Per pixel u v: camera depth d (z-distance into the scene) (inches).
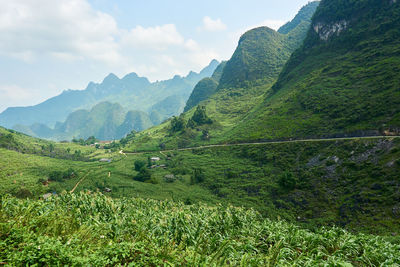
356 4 3951.8
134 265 226.5
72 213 367.2
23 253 207.6
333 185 1776.6
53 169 3235.7
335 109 2669.8
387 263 331.6
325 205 1619.1
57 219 310.0
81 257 218.7
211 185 2632.9
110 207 456.8
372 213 1317.7
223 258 270.1
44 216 308.5
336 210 1519.4
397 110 2030.0
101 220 395.2
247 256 274.4
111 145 6948.8
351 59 3363.7
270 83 7460.6
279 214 1680.6
